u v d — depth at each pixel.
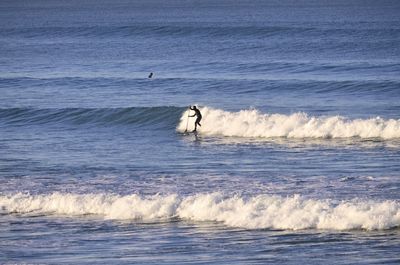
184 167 118.31
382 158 120.38
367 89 190.88
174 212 89.88
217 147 135.12
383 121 140.62
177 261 74.25
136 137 148.88
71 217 90.81
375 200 91.44
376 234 79.81
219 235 82.19
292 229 82.69
